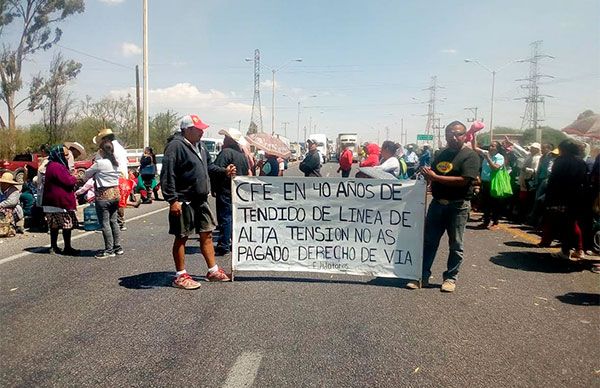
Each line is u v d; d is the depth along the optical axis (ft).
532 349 14.30
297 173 117.39
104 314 16.65
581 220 25.95
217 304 17.85
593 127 33.12
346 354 13.61
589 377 12.55
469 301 18.95
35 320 16.05
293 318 16.44
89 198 34.78
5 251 27.43
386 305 18.16
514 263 25.89
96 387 11.57
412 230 20.92
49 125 146.82
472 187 19.99
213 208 47.70
